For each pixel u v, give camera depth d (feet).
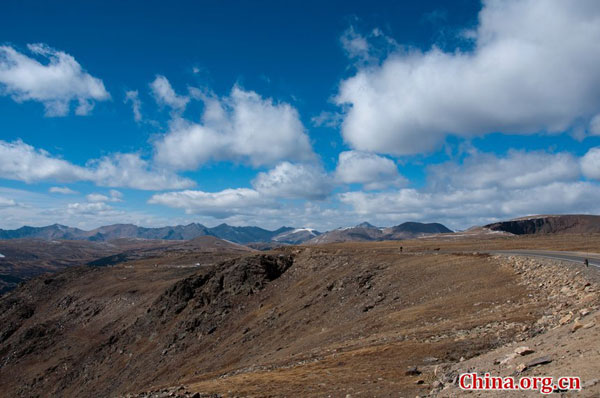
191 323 279.08
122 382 265.54
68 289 514.27
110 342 329.72
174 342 272.92
